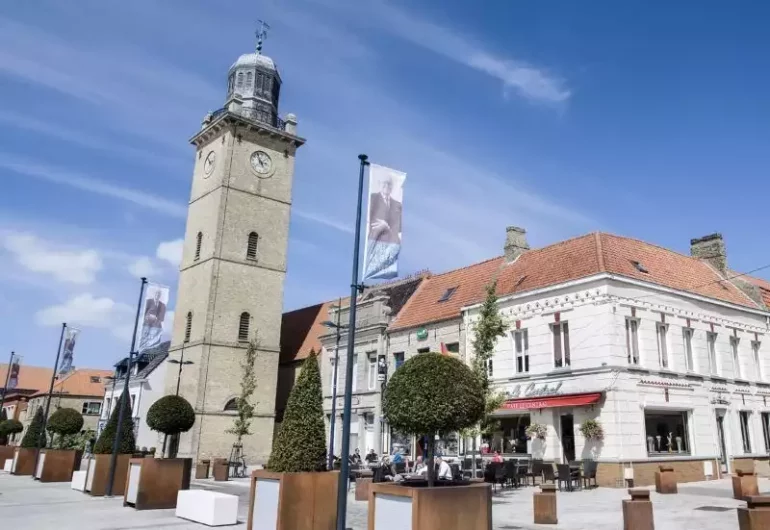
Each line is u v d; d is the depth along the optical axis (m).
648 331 25.16
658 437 24.34
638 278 25.39
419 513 8.97
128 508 16.88
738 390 28.12
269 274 43.84
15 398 76.62
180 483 17.30
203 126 47.12
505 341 27.78
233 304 41.66
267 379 42.22
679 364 25.92
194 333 41.31
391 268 13.09
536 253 30.92
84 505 17.58
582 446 23.72
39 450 27.31
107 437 21.53
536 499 14.38
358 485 19.66
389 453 32.62
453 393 11.34
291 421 12.47
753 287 32.03
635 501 12.72
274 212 45.00
